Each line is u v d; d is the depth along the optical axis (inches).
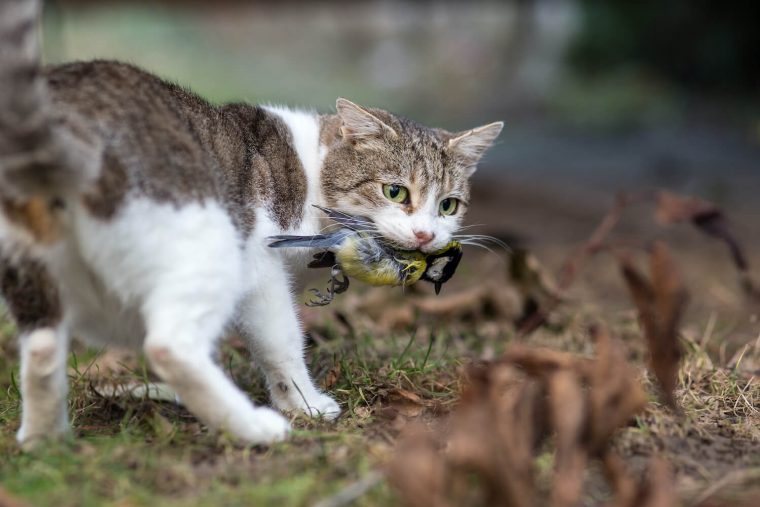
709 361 194.5
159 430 152.3
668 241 338.0
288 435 149.6
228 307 150.2
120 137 137.6
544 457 137.6
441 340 221.5
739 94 585.9
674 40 606.2
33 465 135.6
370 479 126.6
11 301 141.7
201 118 162.1
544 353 137.4
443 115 649.6
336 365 190.4
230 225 151.6
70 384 182.2
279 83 757.9
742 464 145.1
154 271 140.3
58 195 132.0
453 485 116.9
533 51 774.5
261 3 983.6
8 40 121.0
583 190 428.8
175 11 930.7
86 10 849.5
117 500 125.4
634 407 133.1
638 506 120.0
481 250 325.1
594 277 291.9
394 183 189.3
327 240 171.8
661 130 558.3
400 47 906.7
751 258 309.1
